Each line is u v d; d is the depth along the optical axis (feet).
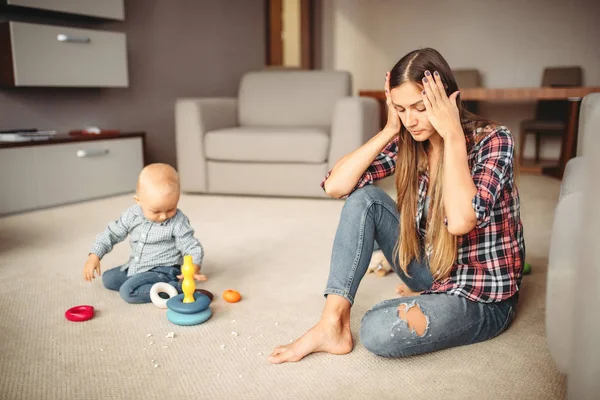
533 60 19.49
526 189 12.35
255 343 4.44
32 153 9.77
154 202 5.10
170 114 14.17
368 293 5.57
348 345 4.20
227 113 12.47
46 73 10.11
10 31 9.52
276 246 7.47
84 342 4.47
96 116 12.29
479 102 19.88
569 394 2.97
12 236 8.02
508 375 3.86
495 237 4.01
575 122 13.75
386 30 21.29
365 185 4.50
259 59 17.28
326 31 22.13
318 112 12.26
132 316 5.02
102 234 5.46
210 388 3.74
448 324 3.93
